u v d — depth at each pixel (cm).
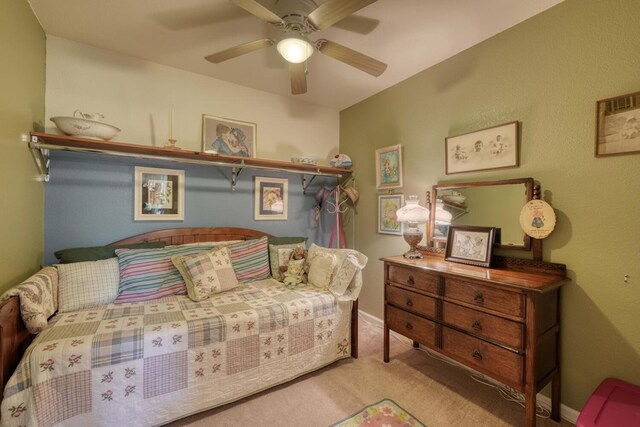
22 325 143
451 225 228
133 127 240
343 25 193
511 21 189
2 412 121
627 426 117
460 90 227
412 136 268
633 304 146
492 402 179
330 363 221
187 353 159
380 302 306
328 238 351
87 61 222
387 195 296
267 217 308
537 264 178
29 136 177
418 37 206
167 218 253
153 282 206
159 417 152
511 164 194
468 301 173
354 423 160
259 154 303
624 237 149
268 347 186
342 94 311
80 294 182
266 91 307
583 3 162
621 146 149
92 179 223
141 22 194
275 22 151
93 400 137
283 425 159
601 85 156
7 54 147
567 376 168
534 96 183
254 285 241
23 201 169
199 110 269
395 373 211
